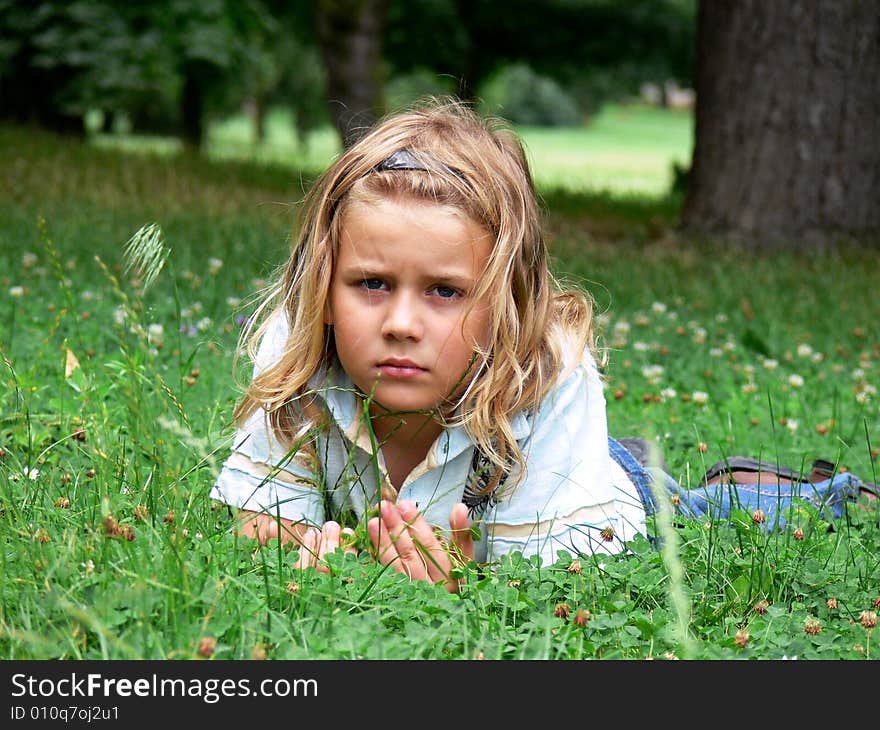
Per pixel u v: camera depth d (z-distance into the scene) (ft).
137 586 8.97
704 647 9.74
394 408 11.16
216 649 8.85
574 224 56.95
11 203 39.52
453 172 11.05
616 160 181.16
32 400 15.85
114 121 175.11
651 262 40.37
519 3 117.39
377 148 11.25
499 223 11.21
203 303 25.29
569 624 9.64
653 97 427.74
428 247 10.72
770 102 46.37
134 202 42.42
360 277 10.97
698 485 15.75
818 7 45.60
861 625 10.52
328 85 79.61
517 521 12.14
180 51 86.84
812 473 16.42
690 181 49.52
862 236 46.26
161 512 11.35
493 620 9.79
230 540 10.84
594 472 12.28
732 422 19.36
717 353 24.76
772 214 46.47
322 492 12.50
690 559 11.80
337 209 11.35
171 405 13.92
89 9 77.92
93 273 28.02
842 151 45.98
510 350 11.46
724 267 39.14
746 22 46.55
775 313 31.14
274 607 9.84
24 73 82.38
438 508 12.32
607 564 11.12
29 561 10.03
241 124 312.29
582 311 13.17
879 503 14.89
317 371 12.23
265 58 123.95
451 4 116.37
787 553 11.92
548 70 129.90
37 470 12.63
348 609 9.82
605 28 120.67
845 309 31.99
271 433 12.30
